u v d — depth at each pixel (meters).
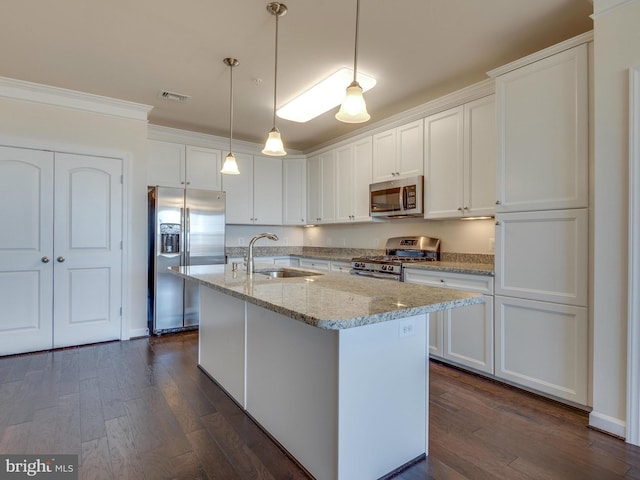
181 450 1.78
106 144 3.53
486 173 2.91
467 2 2.05
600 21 1.92
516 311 2.45
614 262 1.89
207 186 4.57
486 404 2.27
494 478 1.58
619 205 1.87
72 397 2.32
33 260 3.22
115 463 1.66
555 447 1.81
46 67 2.84
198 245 4.08
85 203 3.45
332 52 2.59
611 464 1.68
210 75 2.96
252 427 2.00
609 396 1.92
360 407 1.49
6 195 3.11
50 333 3.30
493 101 2.86
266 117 3.92
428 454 1.76
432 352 3.06
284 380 1.78
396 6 2.08
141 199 3.74
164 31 2.34
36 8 2.10
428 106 3.36
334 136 4.67
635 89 1.80
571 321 2.17
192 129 4.38
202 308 2.82
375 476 1.55
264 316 1.95
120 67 2.83
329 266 4.47
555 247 2.25
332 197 4.64
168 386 2.52
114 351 3.27
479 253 3.34
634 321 1.83
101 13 2.14
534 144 2.34
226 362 2.41
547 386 2.29
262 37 2.41
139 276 3.75
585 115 2.10
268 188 5.07
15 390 2.42
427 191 3.40
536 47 2.53
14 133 3.13
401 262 3.39
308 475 1.60
